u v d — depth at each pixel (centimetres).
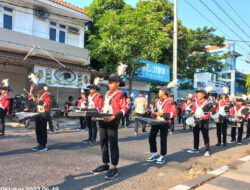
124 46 1267
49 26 1576
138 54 1400
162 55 2325
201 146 805
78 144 736
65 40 1670
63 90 1622
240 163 547
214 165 555
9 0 1368
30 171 451
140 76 1952
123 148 704
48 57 1511
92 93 721
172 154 657
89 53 1681
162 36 1362
